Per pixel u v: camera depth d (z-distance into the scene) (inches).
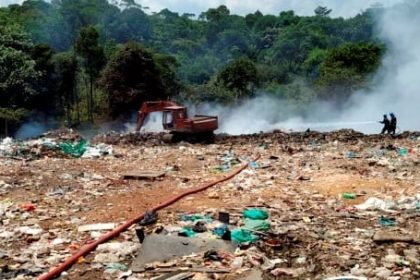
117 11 5255.9
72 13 4293.8
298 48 4972.9
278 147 1021.2
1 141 1085.1
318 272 327.6
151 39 5349.4
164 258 352.8
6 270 332.5
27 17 3764.8
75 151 902.4
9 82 1839.3
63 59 2331.4
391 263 337.4
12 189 590.9
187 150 974.4
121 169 741.9
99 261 353.1
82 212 489.1
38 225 443.8
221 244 370.0
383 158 818.2
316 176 674.8
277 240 377.4
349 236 399.9
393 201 521.3
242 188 601.3
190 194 563.5
